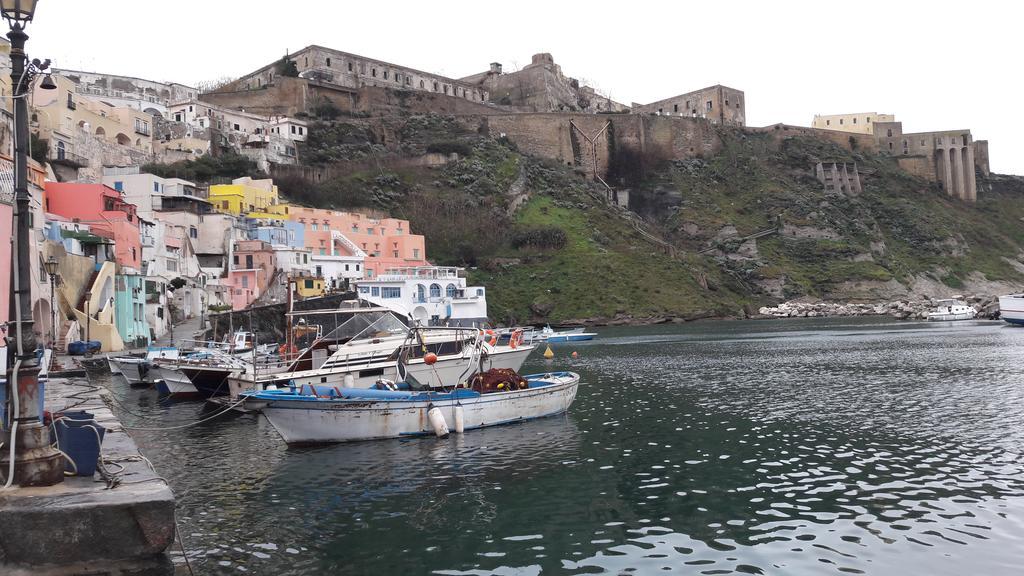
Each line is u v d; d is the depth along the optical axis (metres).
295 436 25.08
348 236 108.62
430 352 33.06
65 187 60.91
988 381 38.16
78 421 12.45
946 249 181.00
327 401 24.78
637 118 185.50
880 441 24.16
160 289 64.31
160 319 63.72
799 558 14.03
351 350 32.03
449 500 18.55
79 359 45.66
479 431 27.16
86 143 92.06
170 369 37.47
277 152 135.12
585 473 21.05
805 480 19.64
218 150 124.19
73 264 52.12
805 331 90.62
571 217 146.00
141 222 66.06
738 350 64.88
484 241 131.38
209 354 42.78
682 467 21.53
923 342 67.06
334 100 162.38
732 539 15.23
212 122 125.12
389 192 135.50
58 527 10.15
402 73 181.00
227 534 16.09
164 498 10.75
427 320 86.50
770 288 148.12
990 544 14.43
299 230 98.62
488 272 124.50
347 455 23.70
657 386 40.72
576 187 160.62
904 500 17.47
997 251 192.88
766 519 16.47
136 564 10.59
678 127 192.12
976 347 59.66
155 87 134.38
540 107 197.88
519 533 15.94
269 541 15.60
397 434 25.91
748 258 155.25
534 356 66.69
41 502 10.44
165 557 10.90
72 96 90.75
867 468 20.67
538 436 26.31
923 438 24.38
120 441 16.72
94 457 12.32
